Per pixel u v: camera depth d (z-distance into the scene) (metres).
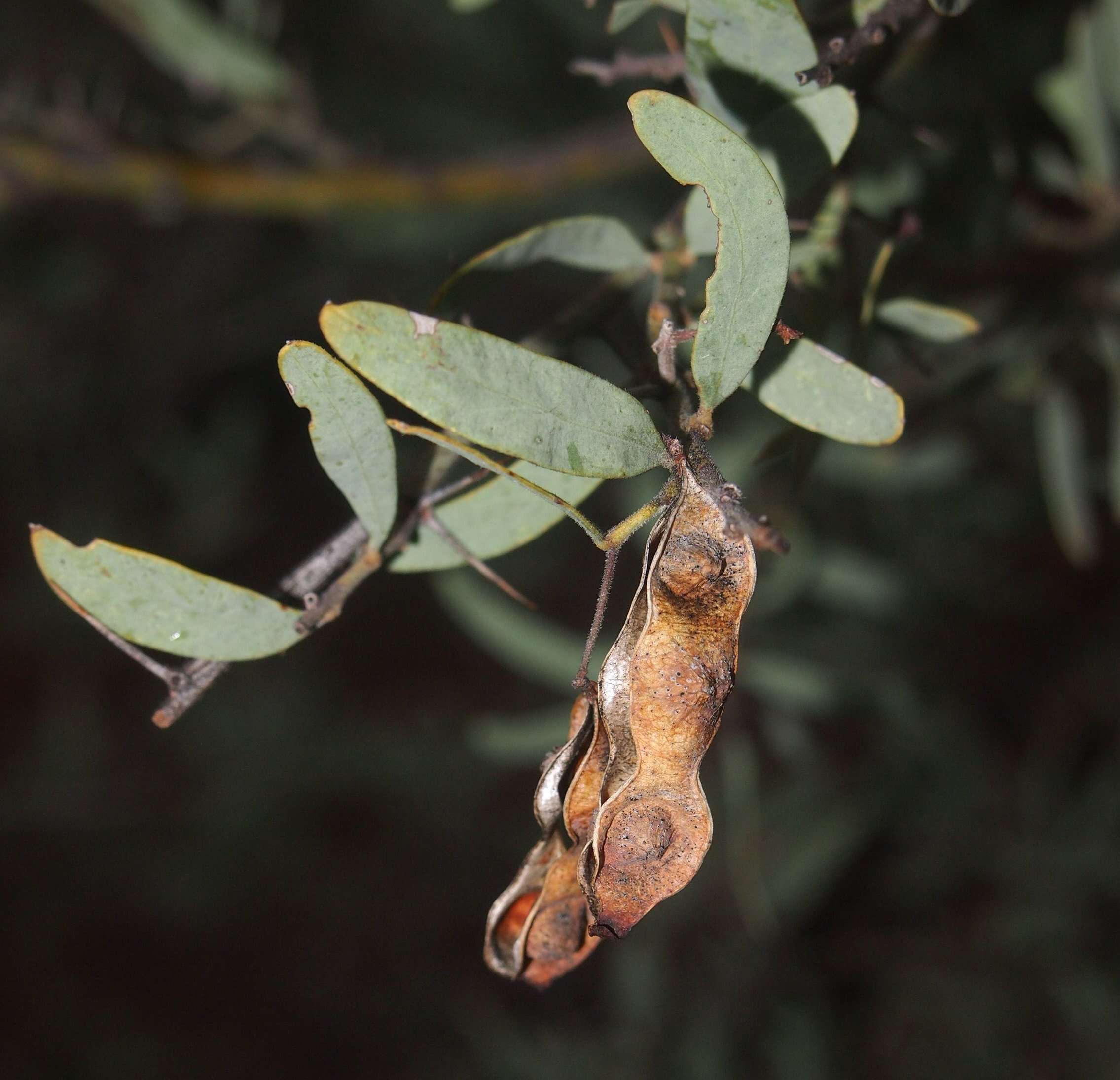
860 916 1.02
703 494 0.36
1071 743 0.95
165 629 0.39
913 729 0.85
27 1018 1.69
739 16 0.40
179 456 1.49
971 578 0.90
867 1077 0.98
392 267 1.17
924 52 0.52
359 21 1.02
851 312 0.43
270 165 0.73
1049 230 0.53
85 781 1.63
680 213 0.41
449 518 0.40
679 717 0.36
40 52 1.35
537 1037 1.10
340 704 1.67
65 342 1.41
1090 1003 0.93
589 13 0.86
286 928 1.71
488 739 0.59
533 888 0.38
